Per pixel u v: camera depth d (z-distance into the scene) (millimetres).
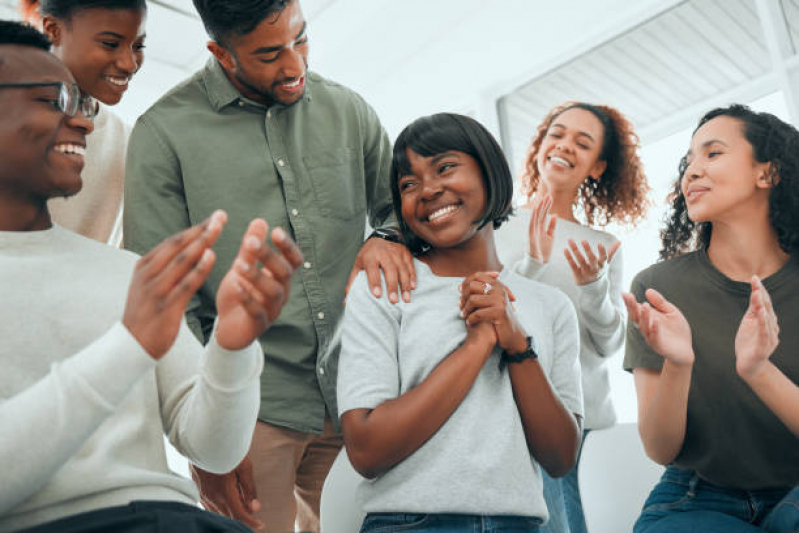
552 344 1257
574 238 2062
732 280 1402
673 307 1253
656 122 3369
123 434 807
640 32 3350
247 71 1455
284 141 1598
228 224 1506
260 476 1391
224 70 1586
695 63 3242
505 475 1060
